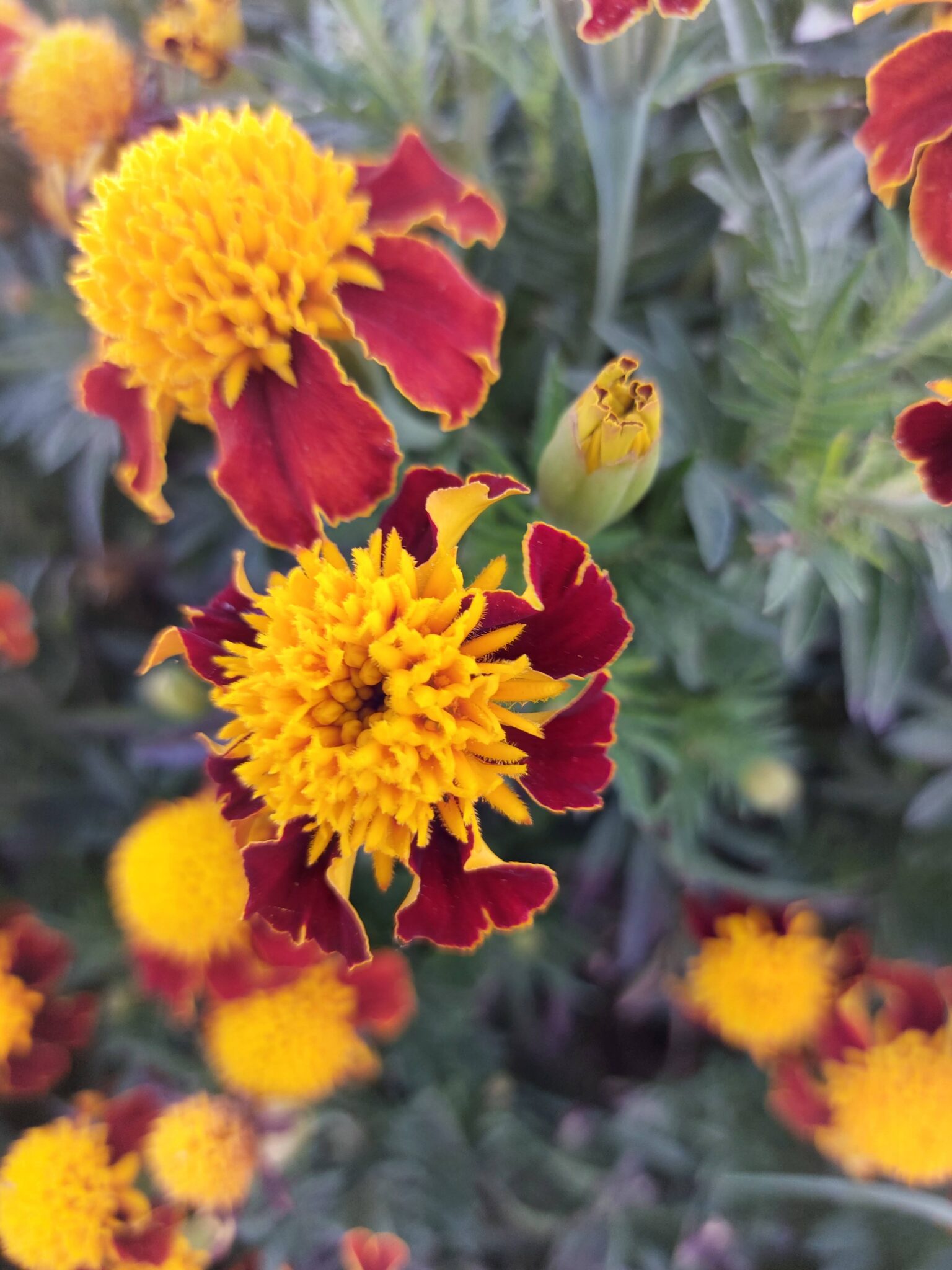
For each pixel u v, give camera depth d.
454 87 0.13
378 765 0.08
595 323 0.12
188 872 0.13
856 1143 0.14
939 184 0.09
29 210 0.14
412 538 0.09
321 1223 0.16
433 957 0.16
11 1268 0.15
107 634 0.18
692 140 0.13
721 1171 0.17
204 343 0.09
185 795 0.17
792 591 0.11
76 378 0.14
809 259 0.11
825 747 0.17
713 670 0.14
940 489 0.09
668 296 0.14
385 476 0.09
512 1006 0.19
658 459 0.09
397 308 0.09
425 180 0.10
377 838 0.08
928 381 0.10
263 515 0.09
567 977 0.17
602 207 0.11
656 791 0.15
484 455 0.12
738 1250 0.17
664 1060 0.19
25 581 0.17
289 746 0.08
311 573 0.08
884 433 0.10
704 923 0.15
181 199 0.08
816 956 0.15
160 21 0.12
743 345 0.11
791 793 0.14
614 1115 0.18
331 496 0.09
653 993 0.17
